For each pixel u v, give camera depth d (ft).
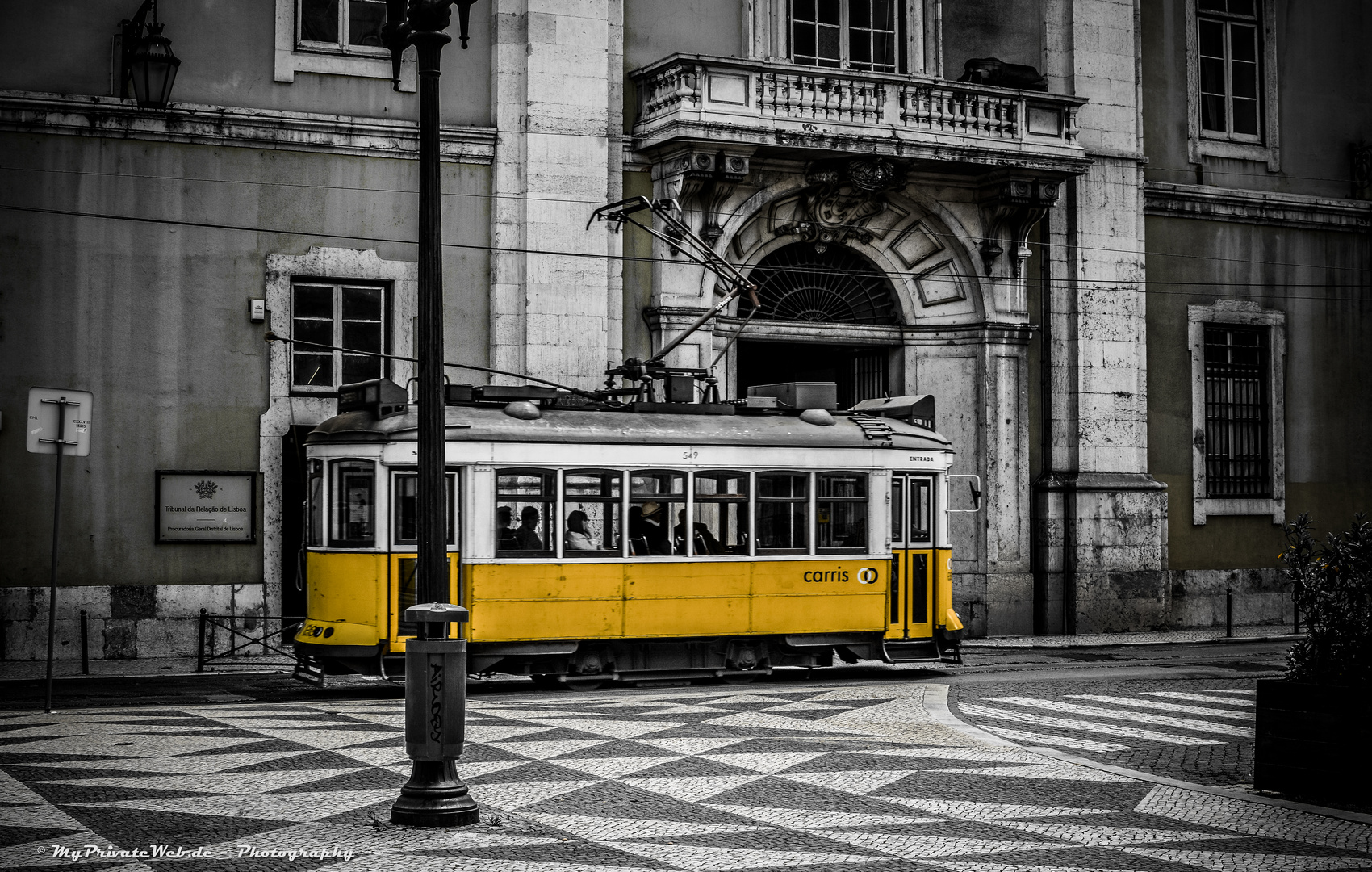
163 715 45.50
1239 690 54.75
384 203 71.00
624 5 76.07
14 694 53.21
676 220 64.90
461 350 72.23
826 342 80.69
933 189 80.07
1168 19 89.61
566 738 40.78
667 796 32.81
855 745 40.19
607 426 55.21
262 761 36.14
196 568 67.46
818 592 58.23
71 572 65.57
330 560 52.75
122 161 66.80
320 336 70.23
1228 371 91.09
